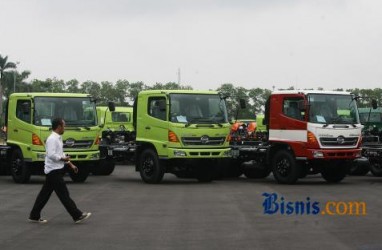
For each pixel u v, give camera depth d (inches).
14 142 844.0
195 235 428.1
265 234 431.2
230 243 398.9
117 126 1293.1
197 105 822.5
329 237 419.2
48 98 824.3
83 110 837.2
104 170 988.6
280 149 832.9
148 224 476.4
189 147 807.7
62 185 476.7
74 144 820.6
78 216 479.2
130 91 2412.6
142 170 848.9
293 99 809.5
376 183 831.1
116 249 381.7
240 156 901.2
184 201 623.2
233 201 621.6
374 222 484.1
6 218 511.8
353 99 818.8
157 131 823.1
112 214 531.2
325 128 789.2
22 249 382.6
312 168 839.1
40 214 530.6
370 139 965.8
